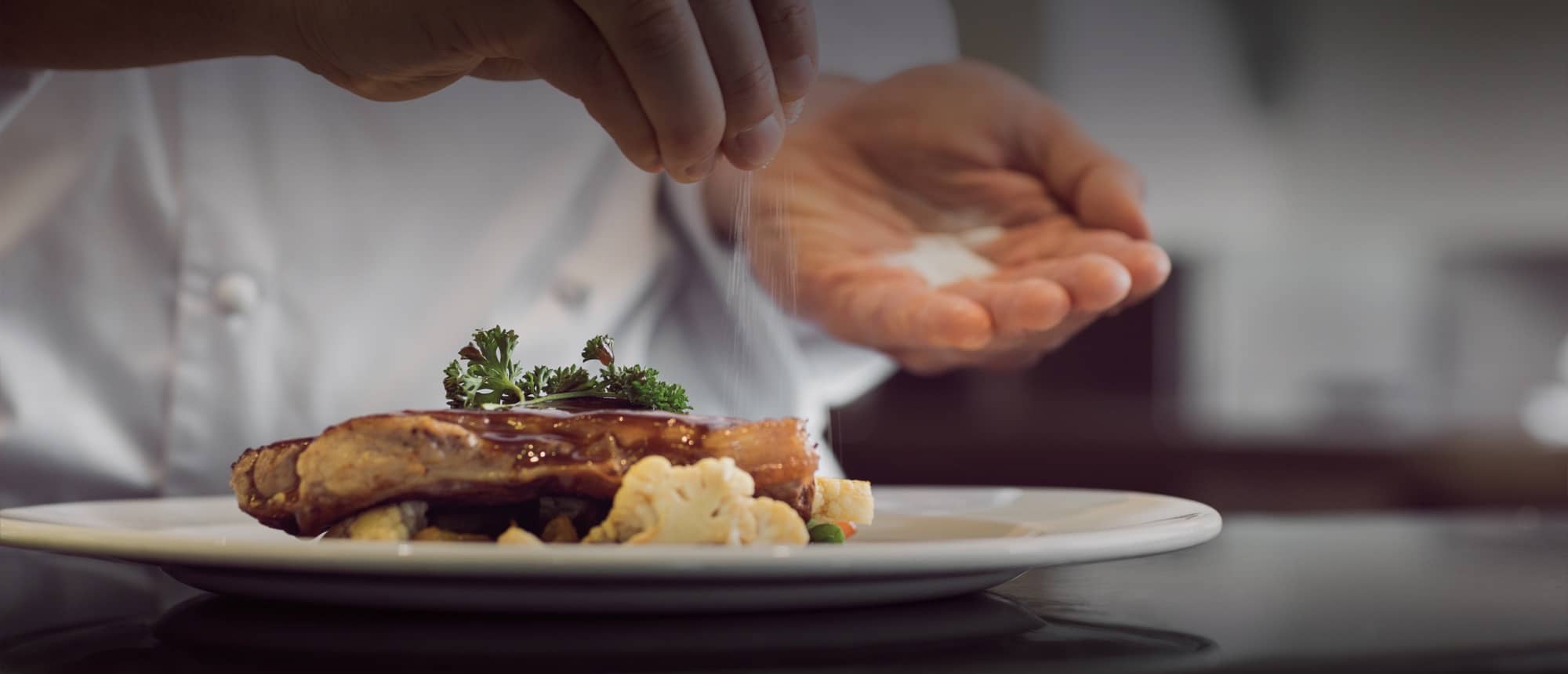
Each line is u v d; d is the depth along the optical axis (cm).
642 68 47
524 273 86
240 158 79
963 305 73
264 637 40
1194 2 226
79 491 76
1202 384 239
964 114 83
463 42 51
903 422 214
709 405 95
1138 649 39
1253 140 231
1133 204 77
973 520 55
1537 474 183
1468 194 231
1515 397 234
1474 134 228
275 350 80
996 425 197
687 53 47
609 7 46
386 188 83
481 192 85
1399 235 235
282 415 81
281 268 80
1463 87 227
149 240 77
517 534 44
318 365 81
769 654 38
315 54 55
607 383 51
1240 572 51
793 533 45
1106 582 49
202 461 78
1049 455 188
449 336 84
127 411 77
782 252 84
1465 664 37
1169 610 44
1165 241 237
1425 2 224
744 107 49
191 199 77
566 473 46
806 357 102
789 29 49
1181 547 42
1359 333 237
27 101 69
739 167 51
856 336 83
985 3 226
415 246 84
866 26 100
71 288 76
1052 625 42
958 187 84
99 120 75
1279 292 237
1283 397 239
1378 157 231
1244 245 237
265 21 56
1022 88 87
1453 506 185
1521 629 41
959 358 84
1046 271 75
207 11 58
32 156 75
